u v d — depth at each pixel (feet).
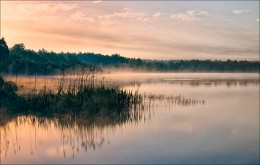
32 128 98.12
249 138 87.15
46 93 135.74
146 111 130.00
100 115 117.08
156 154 72.23
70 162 67.15
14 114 115.75
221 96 194.18
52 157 70.38
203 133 92.94
